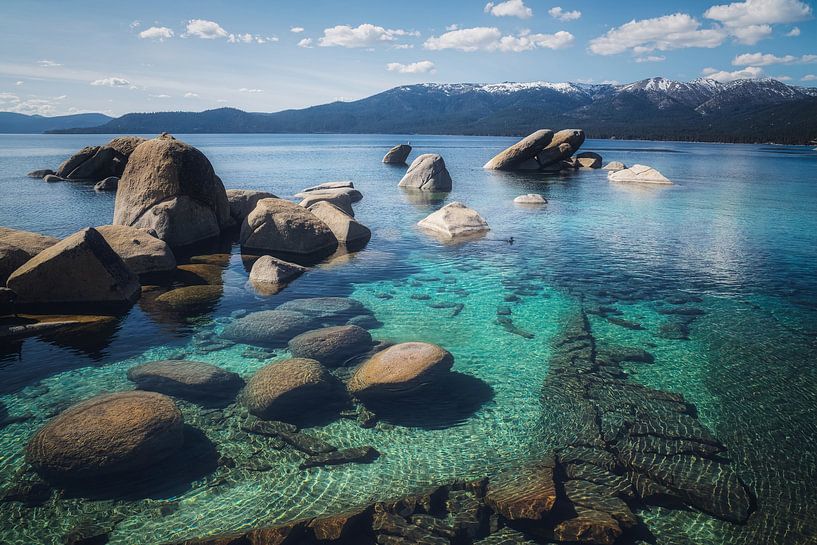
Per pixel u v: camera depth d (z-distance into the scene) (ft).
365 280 55.21
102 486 22.88
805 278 57.47
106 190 126.62
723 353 38.22
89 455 23.12
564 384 33.22
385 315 44.91
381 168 212.43
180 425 25.81
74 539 19.84
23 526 20.45
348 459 25.12
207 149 399.65
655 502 22.50
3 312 43.47
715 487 23.43
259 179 159.63
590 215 98.73
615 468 24.68
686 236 79.61
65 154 292.40
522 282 55.36
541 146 203.72
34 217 85.76
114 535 20.15
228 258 63.00
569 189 143.02
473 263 62.75
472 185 152.35
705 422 28.89
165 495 22.44
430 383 31.30
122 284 47.16
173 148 70.54
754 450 26.35
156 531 20.39
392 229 83.30
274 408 28.48
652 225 88.69
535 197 113.60
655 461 25.25
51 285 45.19
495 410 29.96
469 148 447.01
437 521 21.21
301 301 46.98
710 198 125.18
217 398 30.40
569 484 23.50
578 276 57.72
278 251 66.90
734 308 47.98
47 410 28.89
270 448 25.89
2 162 225.76
